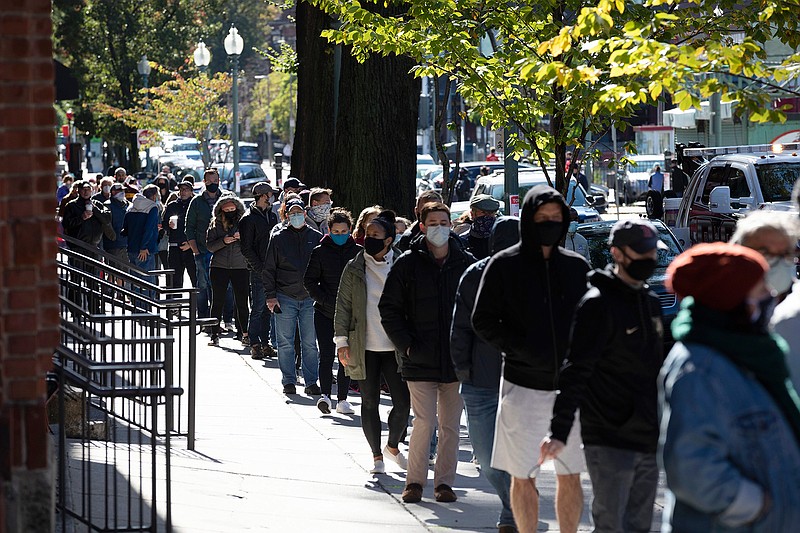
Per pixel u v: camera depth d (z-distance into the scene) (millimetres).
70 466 21578
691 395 9352
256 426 27125
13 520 13375
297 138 49500
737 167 41719
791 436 9438
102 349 22422
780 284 12523
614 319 13273
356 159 41906
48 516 13602
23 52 13711
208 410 28953
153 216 48250
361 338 22359
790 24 27266
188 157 151750
